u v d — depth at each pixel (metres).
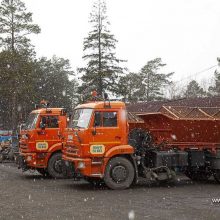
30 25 44.34
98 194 13.43
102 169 14.30
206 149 15.94
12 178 18.20
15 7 44.19
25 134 18.34
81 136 14.23
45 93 67.06
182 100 33.56
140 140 15.38
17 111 45.06
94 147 14.24
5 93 43.03
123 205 11.45
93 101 15.84
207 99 31.38
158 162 15.11
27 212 10.49
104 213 10.34
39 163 18.02
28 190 14.38
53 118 18.23
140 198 12.65
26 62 43.16
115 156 14.55
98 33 45.12
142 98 59.88
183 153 15.35
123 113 14.64
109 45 45.03
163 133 15.72
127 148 14.45
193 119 15.25
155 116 15.62
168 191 14.16
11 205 11.45
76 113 15.22
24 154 18.31
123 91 45.06
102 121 14.38
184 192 13.94
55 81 67.94
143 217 9.89
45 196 13.02
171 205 11.45
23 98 45.41
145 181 16.80
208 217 9.88
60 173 17.98
